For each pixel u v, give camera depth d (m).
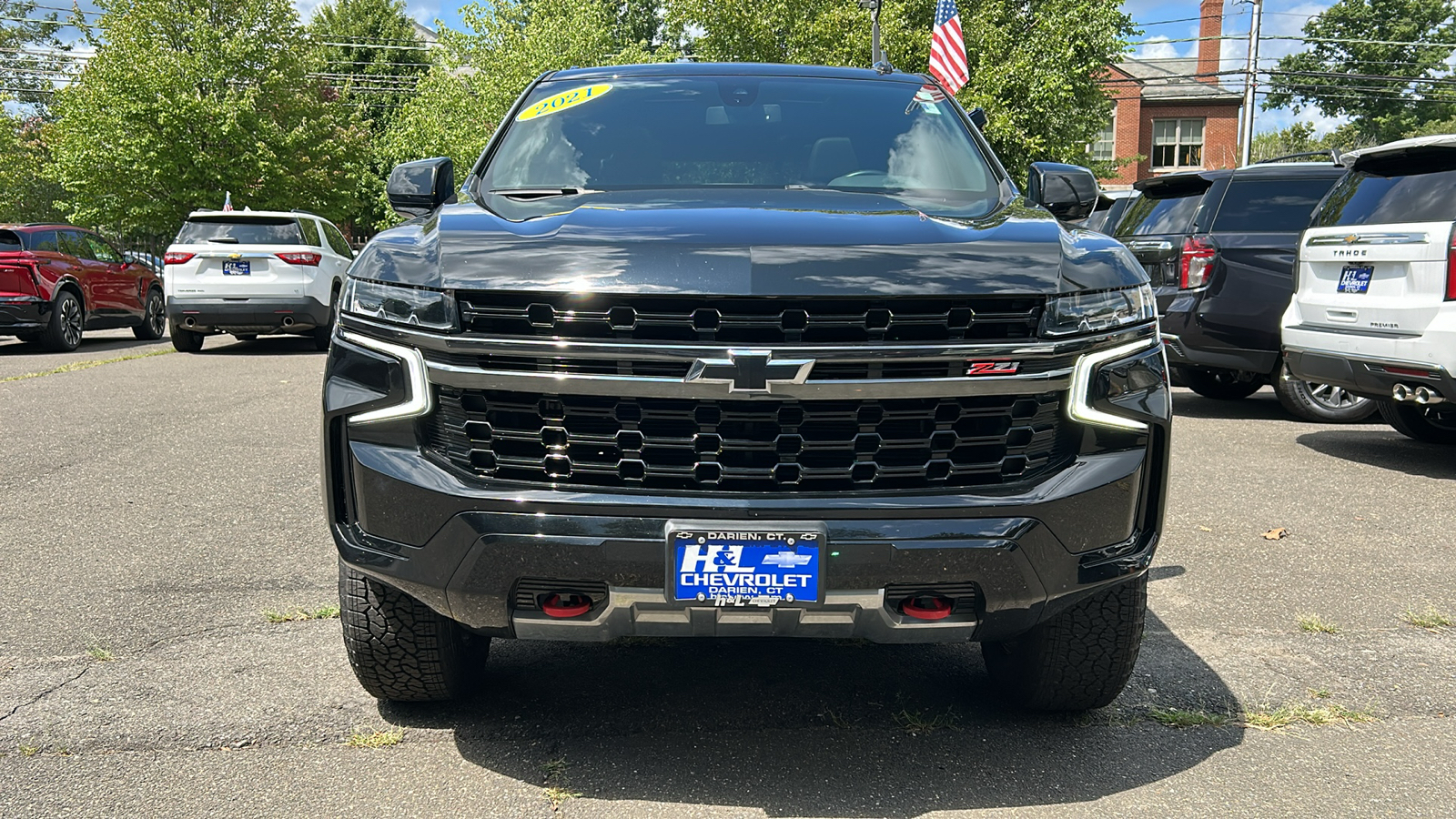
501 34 40.69
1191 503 5.70
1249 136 35.12
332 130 32.34
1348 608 4.09
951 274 2.47
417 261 2.59
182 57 28.78
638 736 2.94
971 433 2.51
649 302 2.41
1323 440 7.57
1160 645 3.69
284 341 15.81
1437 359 5.90
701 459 2.44
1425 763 2.84
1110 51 27.12
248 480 6.03
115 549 4.70
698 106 3.80
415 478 2.50
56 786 2.65
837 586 2.43
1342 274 6.59
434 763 2.77
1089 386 2.55
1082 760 2.83
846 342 2.41
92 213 29.38
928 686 3.32
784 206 2.95
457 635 2.95
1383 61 52.28
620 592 2.44
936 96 4.05
